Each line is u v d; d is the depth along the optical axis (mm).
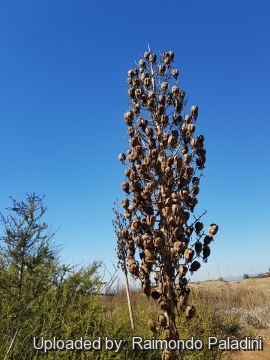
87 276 6684
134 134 4438
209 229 3912
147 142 4391
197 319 8320
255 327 13086
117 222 8633
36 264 5934
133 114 4551
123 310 7949
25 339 5594
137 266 3836
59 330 5836
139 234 3898
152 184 3871
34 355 5617
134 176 4039
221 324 11266
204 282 27031
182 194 3812
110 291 10305
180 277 3734
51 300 6211
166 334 3656
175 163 3973
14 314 5578
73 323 5863
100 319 6523
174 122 4473
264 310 14562
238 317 13539
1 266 5922
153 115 4465
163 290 3711
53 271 6188
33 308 5879
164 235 3834
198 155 4203
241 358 9406
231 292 18203
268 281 26750
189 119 4461
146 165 4031
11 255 5844
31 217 5945
